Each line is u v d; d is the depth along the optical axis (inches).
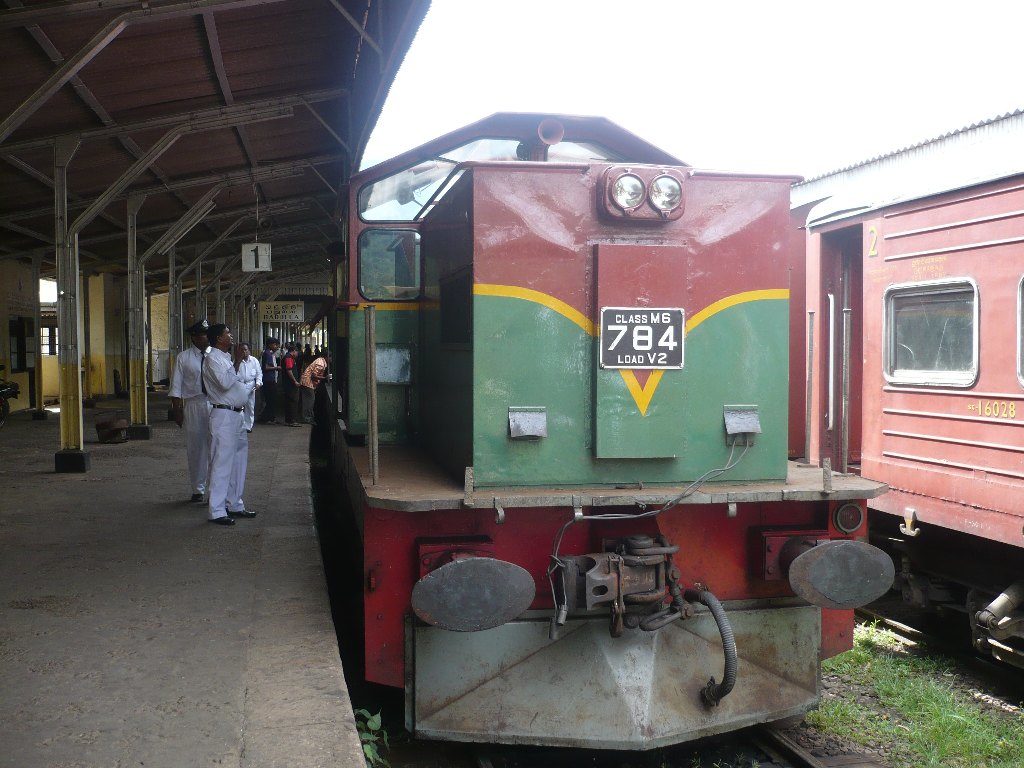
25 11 270.5
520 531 160.2
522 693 157.6
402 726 179.6
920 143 248.2
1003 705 201.0
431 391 207.0
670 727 155.2
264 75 437.4
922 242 230.5
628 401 160.6
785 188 168.2
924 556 243.1
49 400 960.3
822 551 155.3
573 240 160.6
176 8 299.9
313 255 1255.5
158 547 251.9
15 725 130.1
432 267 205.3
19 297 788.0
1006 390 201.8
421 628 158.1
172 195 631.2
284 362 673.0
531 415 158.9
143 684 147.2
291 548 251.3
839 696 202.5
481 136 208.7
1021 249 197.3
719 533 167.5
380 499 150.0
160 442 546.6
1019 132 210.4
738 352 166.7
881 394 249.1
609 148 209.5
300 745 125.3
